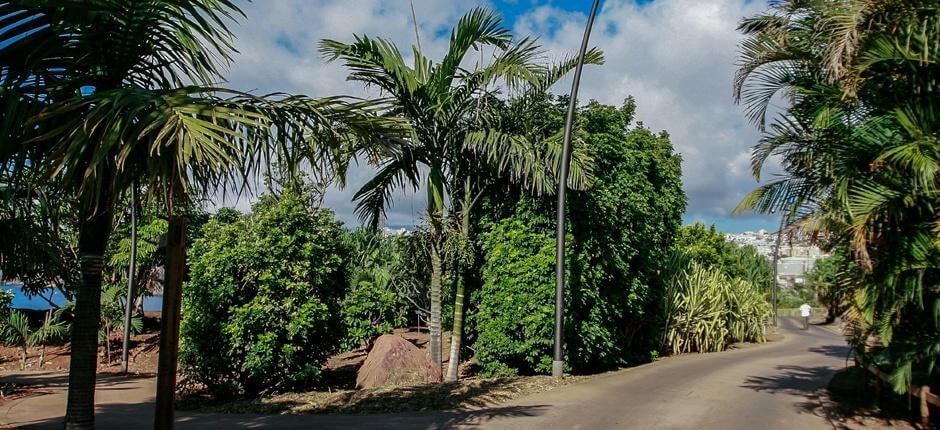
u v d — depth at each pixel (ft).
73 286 28.73
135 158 15.39
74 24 16.39
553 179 41.01
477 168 41.47
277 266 38.47
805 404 33.06
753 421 28.89
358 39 35.47
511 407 31.01
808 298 165.37
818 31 26.58
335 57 36.24
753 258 181.16
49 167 14.47
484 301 44.11
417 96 37.81
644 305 58.39
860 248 23.91
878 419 29.30
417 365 39.99
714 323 68.90
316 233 40.70
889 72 25.36
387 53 36.45
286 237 38.88
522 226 43.11
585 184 40.37
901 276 24.56
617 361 51.26
